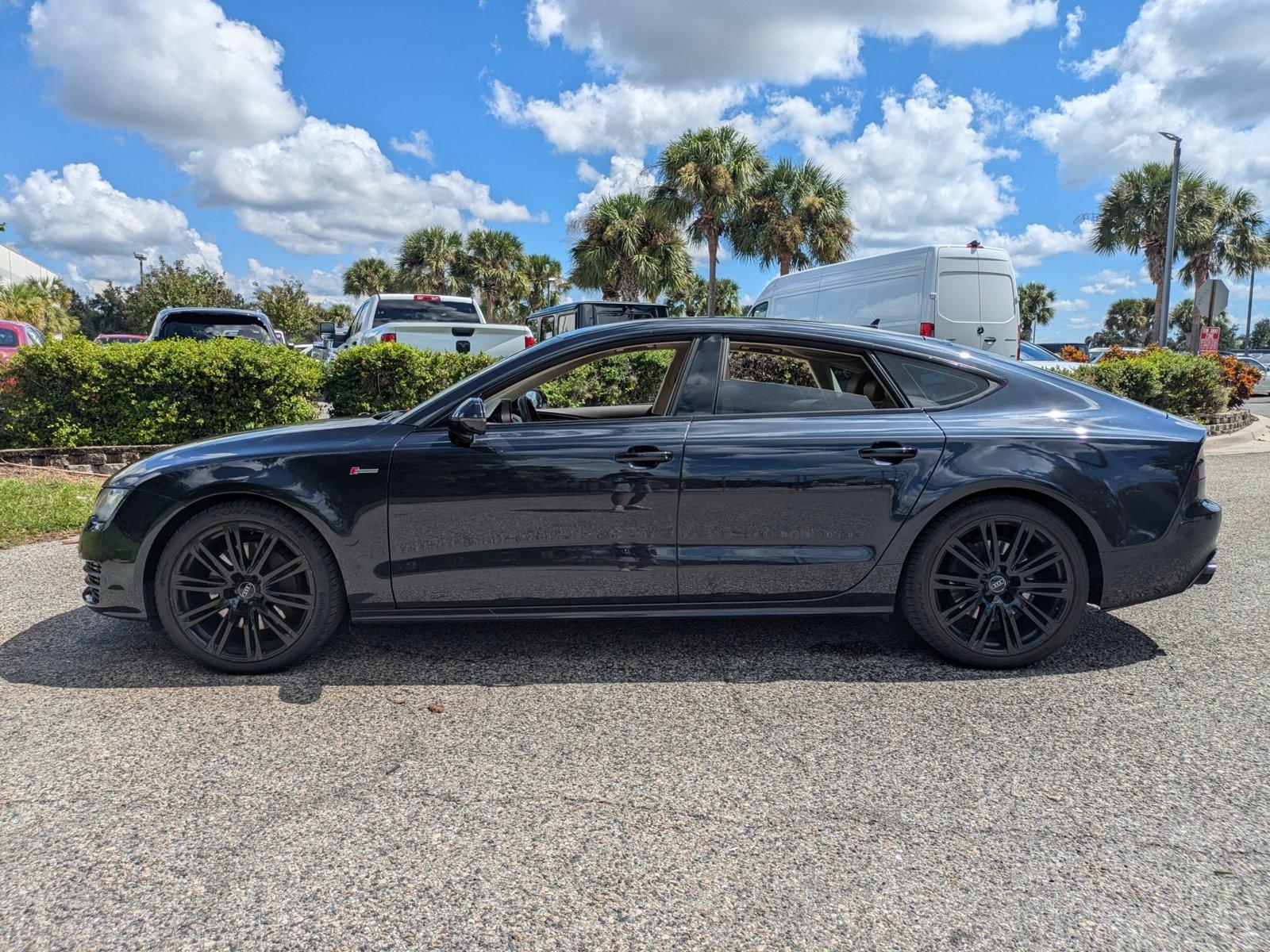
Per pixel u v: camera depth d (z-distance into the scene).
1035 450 3.42
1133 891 2.07
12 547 5.93
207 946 1.88
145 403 9.27
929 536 3.46
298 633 3.46
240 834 2.33
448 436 3.46
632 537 3.43
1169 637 3.93
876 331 3.75
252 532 3.44
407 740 2.91
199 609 3.44
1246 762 2.71
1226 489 8.30
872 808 2.46
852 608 3.55
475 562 3.43
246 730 2.99
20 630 4.07
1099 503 3.41
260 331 12.83
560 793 2.56
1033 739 2.90
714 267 30.38
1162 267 34.81
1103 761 2.74
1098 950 1.86
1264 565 5.26
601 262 31.73
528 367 3.59
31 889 2.08
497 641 3.93
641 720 3.08
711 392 3.58
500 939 1.91
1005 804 2.48
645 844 2.29
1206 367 13.80
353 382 9.96
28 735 2.94
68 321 38.25
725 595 3.51
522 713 3.13
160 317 12.46
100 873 2.15
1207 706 3.15
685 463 3.41
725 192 28.98
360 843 2.29
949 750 2.82
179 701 3.24
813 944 1.89
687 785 2.61
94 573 3.48
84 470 8.96
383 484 3.39
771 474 3.41
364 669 3.58
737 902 2.04
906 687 3.36
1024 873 2.14
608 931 1.93
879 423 3.51
